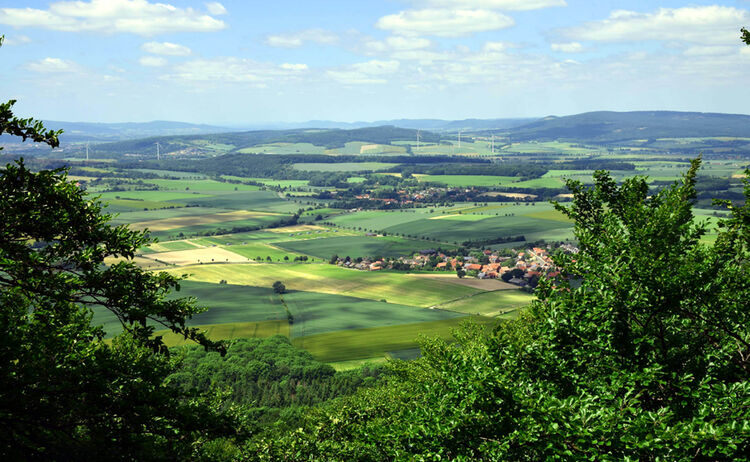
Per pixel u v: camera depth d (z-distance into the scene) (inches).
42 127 551.5
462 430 575.2
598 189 771.4
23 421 517.3
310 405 3282.5
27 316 609.3
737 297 609.9
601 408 510.3
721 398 522.3
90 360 599.2
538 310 657.6
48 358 565.6
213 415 620.1
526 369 617.9
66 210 568.1
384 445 661.3
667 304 574.2
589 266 648.4
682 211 651.5
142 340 598.2
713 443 471.5
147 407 557.9
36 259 545.6
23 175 544.7
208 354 3954.2
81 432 595.5
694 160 695.1
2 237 539.8
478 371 601.3
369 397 1331.2
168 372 696.4
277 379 3708.2
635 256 597.0
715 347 629.9
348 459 1027.9
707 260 621.6
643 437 492.1
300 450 1049.5
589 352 599.2
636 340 564.1
